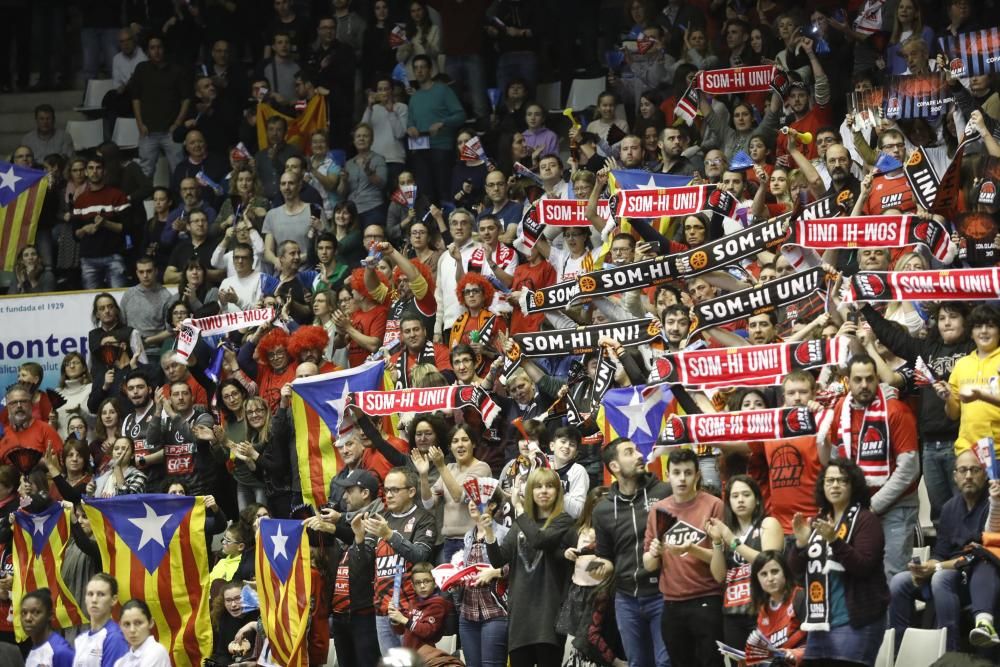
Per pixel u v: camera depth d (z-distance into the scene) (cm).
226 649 1686
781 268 1738
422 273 2056
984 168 1686
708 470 1558
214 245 2391
